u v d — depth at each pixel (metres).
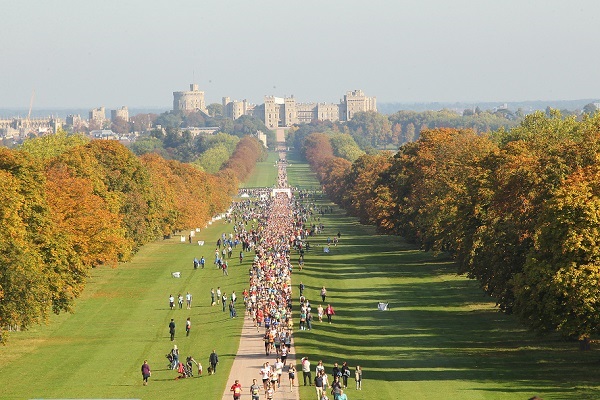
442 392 186.00
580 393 179.12
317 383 185.25
